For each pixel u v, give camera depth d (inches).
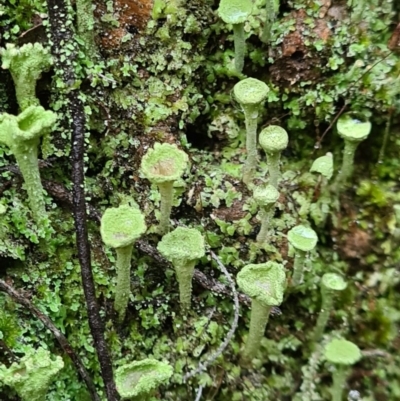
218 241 3.0
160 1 3.0
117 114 3.0
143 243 2.8
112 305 2.8
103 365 2.4
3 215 2.6
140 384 2.2
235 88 2.7
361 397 2.9
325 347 2.7
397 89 3.0
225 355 2.8
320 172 3.0
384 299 3.0
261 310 2.5
